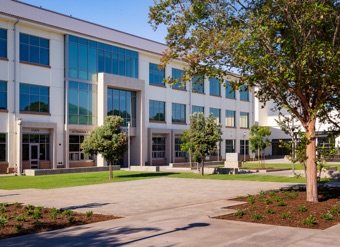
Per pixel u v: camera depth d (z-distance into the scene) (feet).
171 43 45.01
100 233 32.19
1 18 107.76
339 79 41.93
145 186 72.02
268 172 107.14
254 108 218.38
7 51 109.91
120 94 142.72
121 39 145.18
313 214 38.55
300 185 68.80
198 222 35.99
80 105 128.06
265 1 44.57
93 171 117.70
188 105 173.47
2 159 108.68
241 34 40.45
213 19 45.06
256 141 128.67
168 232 32.09
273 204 44.88
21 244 28.94
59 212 42.39
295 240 28.99
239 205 45.93
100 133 85.92
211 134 96.78
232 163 125.70
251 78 43.83
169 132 161.99
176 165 140.67
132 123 147.74
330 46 41.14
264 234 30.96
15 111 111.04
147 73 154.81
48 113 119.44
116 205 47.60
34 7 118.11
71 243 29.04
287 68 41.34
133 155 148.77
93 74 132.57
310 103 48.11
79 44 128.26
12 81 110.52
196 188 67.26
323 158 46.93
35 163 116.47
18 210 43.91
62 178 92.02
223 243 28.27
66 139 122.83
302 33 42.91
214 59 43.39
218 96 190.29
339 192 55.88
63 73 124.16
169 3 43.65
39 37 118.42
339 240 28.94
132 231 32.71
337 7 43.52
